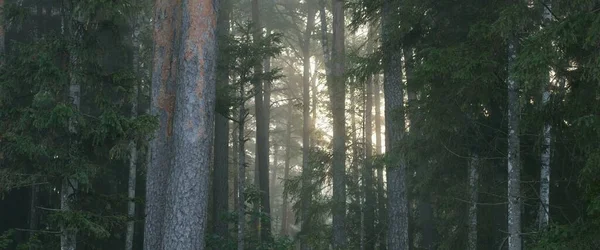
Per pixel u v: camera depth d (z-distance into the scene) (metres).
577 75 10.35
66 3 13.42
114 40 14.02
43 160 12.70
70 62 12.96
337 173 23.27
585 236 9.77
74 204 12.91
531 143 13.98
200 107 13.48
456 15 14.32
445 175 16.98
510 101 12.20
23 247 13.68
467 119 14.28
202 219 13.45
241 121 18.03
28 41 19.02
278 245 22.08
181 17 14.66
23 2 18.70
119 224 13.62
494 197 15.55
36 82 12.66
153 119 12.73
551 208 14.02
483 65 11.82
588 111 10.16
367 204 25.55
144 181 21.62
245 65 18.12
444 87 13.90
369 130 31.66
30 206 19.14
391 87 16.80
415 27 14.76
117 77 13.08
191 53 13.53
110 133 12.66
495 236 16.20
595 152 9.51
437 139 14.91
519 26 10.84
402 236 17.14
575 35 9.48
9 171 12.58
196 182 13.38
